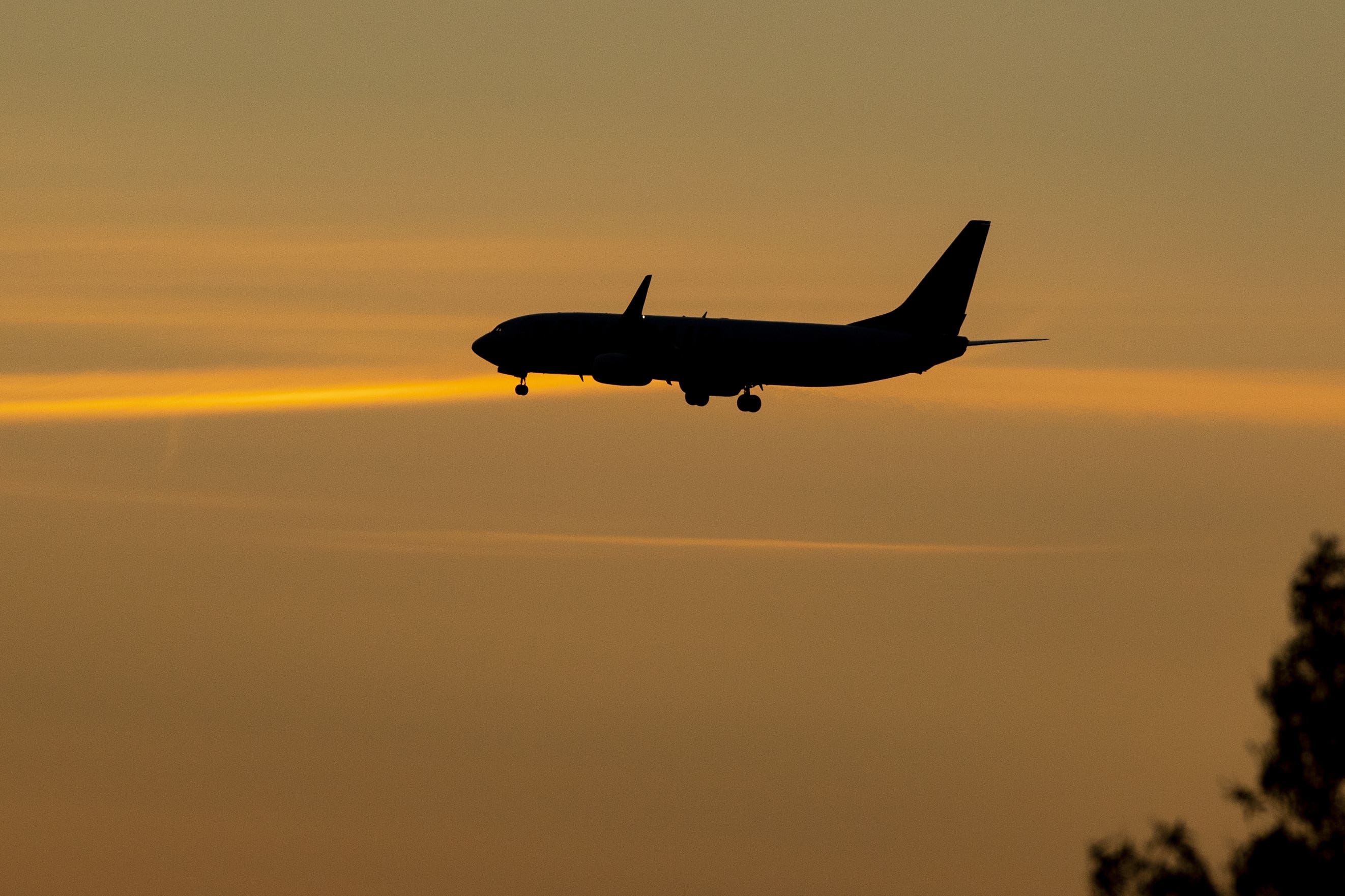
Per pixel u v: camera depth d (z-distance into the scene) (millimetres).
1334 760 100188
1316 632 102812
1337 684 101312
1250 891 101062
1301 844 100500
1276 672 103625
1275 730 102750
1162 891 103562
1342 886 98750
